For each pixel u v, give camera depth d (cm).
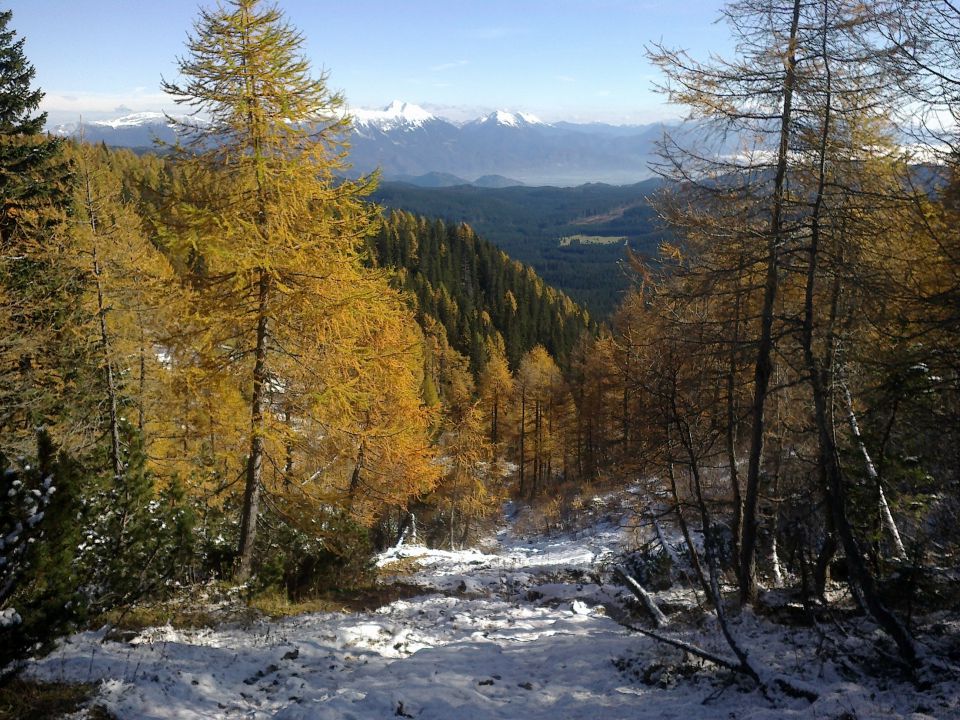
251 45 1052
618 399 2739
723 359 1116
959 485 833
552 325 10281
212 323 1151
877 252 884
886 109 833
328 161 1141
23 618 552
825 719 519
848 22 815
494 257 12738
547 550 2759
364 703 654
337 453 1328
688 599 1230
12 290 1450
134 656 757
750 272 993
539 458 4819
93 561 813
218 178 1105
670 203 989
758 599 1025
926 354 727
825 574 1054
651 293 1165
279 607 1184
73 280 1500
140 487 970
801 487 1105
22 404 1405
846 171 883
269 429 1215
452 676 767
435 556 2397
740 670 674
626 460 1577
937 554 851
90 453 1299
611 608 1323
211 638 924
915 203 745
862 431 938
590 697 692
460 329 9419
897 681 614
